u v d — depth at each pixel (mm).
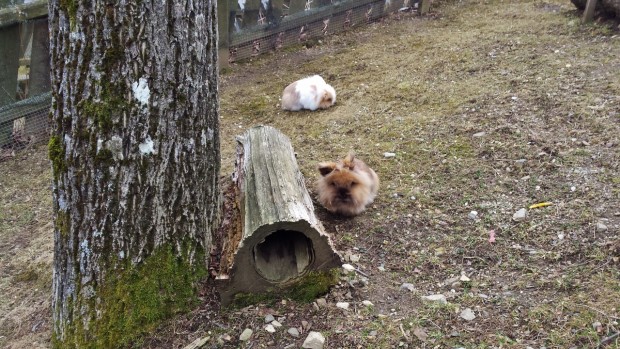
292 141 2799
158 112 1445
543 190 2074
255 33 3842
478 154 2385
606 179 2047
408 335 1493
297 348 1481
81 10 1335
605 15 3391
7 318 1941
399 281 1735
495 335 1463
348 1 4148
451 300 1616
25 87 3041
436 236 1941
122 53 1369
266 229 1515
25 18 2895
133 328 1554
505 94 2814
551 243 1798
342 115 2994
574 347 1390
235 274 1559
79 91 1395
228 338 1527
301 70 3650
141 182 1477
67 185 1469
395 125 2773
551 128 2445
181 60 1439
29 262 2203
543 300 1561
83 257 1513
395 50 3736
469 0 4535
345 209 2047
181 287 1600
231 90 3473
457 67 3273
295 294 1620
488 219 1977
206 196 1635
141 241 1525
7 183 2760
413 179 2307
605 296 1520
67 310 1565
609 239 1737
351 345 1477
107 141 1423
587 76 2812
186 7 1414
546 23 3650
